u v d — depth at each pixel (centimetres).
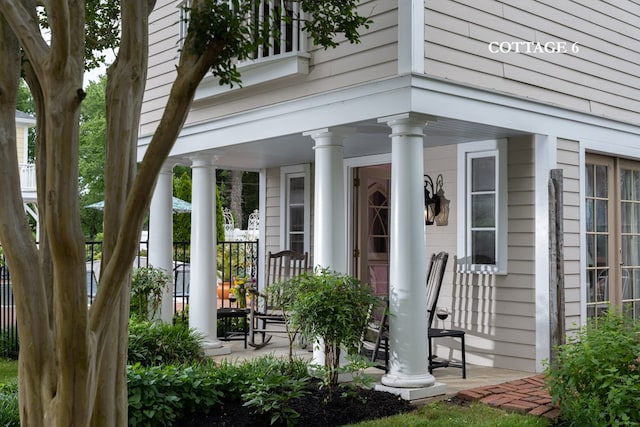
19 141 2481
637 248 880
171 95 265
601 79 796
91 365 259
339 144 658
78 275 251
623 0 841
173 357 690
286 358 784
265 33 317
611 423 474
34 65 257
